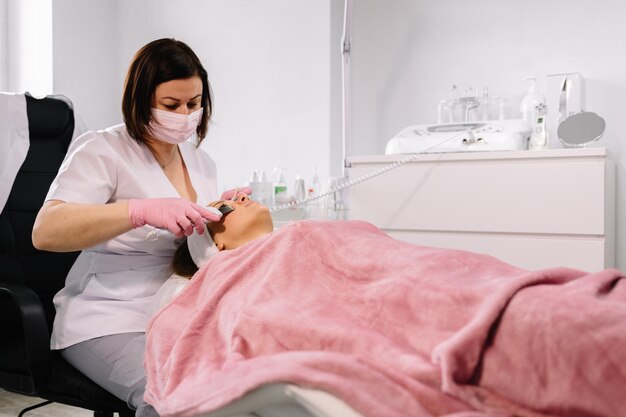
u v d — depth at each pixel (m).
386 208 2.14
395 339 0.78
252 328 0.88
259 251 1.04
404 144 2.19
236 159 2.75
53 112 1.71
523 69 2.37
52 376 1.28
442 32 2.53
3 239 1.57
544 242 1.91
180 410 0.85
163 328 1.07
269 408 0.83
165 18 2.90
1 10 2.76
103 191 1.36
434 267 0.82
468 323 0.70
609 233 1.99
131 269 1.43
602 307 0.61
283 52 2.62
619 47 2.21
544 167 1.91
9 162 1.60
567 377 0.60
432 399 0.66
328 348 0.79
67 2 2.68
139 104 1.39
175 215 1.21
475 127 2.16
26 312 1.25
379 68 2.66
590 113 2.02
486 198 1.99
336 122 2.59
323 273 0.94
